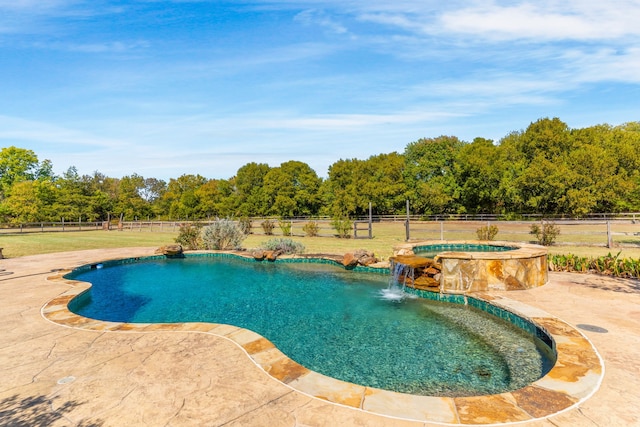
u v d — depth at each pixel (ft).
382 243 51.39
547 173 94.84
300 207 155.43
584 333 13.50
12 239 69.00
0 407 8.97
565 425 7.91
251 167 175.63
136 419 8.37
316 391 9.71
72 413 8.67
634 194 97.04
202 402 9.12
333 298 23.50
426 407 8.81
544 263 23.02
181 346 13.19
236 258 40.29
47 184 132.26
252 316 19.85
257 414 8.53
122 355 12.35
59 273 29.66
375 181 137.08
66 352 12.69
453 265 22.15
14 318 17.02
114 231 97.25
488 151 113.91
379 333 16.69
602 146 109.29
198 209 167.43
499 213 118.32
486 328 17.04
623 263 25.13
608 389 9.38
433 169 133.80
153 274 32.73
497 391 11.00
